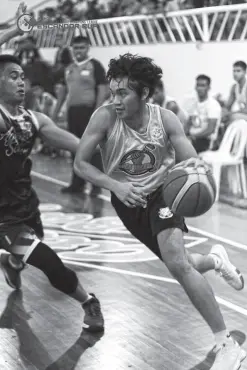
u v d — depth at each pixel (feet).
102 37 42.14
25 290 19.45
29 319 17.03
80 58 34.65
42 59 50.03
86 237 26.13
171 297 18.63
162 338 15.57
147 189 14.25
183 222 13.97
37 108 47.29
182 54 36.42
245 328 16.12
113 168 14.32
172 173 13.12
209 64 35.14
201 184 12.81
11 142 15.20
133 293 19.06
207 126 32.89
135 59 13.42
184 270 13.28
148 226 14.32
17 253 15.42
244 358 13.60
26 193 16.01
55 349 15.05
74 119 35.24
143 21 38.91
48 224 28.45
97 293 19.10
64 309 17.78
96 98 35.01
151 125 13.94
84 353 14.78
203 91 32.81
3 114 15.16
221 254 16.53
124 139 13.97
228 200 32.24
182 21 36.55
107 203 33.01
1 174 15.47
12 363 14.30
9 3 56.18
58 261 15.47
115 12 42.37
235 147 32.86
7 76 15.07
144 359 14.38
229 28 34.32
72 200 33.83
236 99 32.83
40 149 51.55
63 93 40.50
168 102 31.40
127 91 13.35
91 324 16.02
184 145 13.88
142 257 23.07
